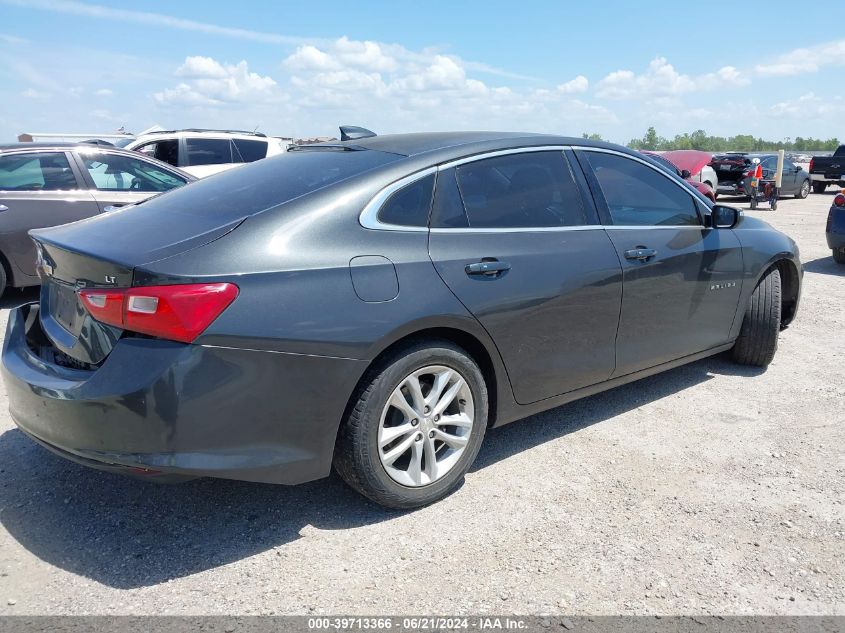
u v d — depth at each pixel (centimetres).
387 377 282
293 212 279
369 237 287
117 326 251
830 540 285
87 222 321
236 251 260
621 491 324
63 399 254
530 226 341
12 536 283
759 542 283
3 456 353
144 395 241
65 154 699
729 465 350
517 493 322
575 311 348
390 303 280
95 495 317
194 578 257
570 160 372
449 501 315
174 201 322
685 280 409
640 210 397
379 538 285
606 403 435
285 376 260
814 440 380
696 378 480
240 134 1189
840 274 869
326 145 371
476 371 312
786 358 524
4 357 303
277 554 273
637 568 265
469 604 244
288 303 259
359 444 280
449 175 321
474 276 308
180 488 324
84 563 266
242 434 257
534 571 263
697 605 245
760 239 471
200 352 244
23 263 671
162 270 245
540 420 408
